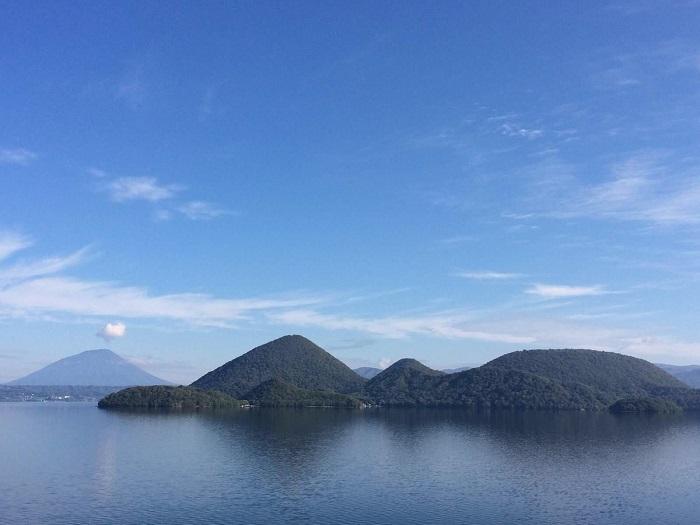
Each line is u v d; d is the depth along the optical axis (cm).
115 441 19162
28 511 9769
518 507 10325
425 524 9262
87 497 10738
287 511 9881
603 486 12200
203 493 11094
